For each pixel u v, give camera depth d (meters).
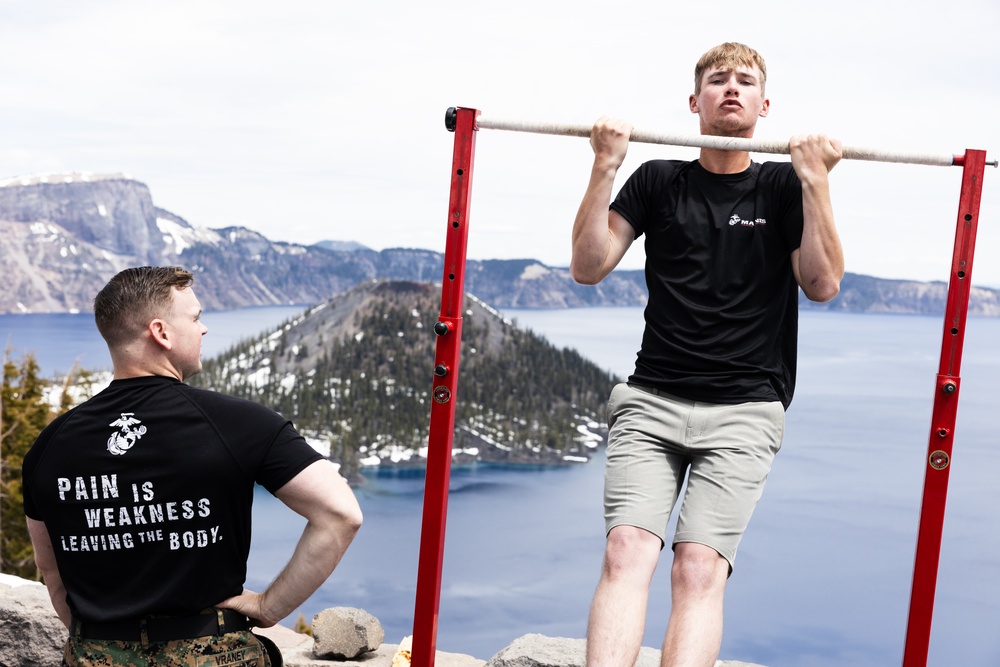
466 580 125.94
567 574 128.75
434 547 2.57
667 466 2.71
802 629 124.81
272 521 137.50
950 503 158.12
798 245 2.70
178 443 2.11
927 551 2.40
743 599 130.75
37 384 34.53
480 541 136.75
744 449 2.65
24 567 33.50
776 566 140.00
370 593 125.88
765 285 2.74
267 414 2.18
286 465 2.14
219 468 2.10
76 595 2.14
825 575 138.12
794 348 2.86
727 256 2.73
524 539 137.88
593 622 2.46
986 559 137.75
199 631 2.12
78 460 2.12
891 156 2.49
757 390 2.70
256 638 2.21
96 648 2.11
